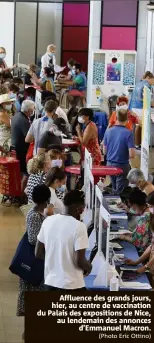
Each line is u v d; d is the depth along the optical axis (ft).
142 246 26.18
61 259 21.58
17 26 91.76
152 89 51.31
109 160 38.42
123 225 27.32
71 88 71.97
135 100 51.90
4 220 39.63
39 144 37.22
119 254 25.17
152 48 69.00
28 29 92.07
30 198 30.83
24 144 41.52
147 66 70.38
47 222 21.99
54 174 26.86
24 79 67.46
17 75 76.43
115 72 66.44
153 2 60.34
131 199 27.32
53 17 92.17
